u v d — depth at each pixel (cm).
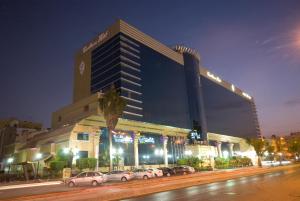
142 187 2559
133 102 7881
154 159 7931
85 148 5894
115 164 6281
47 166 5297
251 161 8819
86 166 5109
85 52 9900
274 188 1975
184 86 10425
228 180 3161
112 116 4962
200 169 6400
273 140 14038
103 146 6394
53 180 4250
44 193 2347
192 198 1653
